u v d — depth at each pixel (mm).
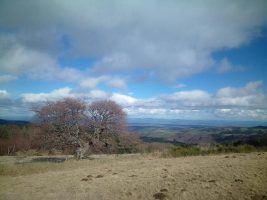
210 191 10297
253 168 13164
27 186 13258
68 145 33438
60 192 11727
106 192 11242
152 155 26922
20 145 51312
